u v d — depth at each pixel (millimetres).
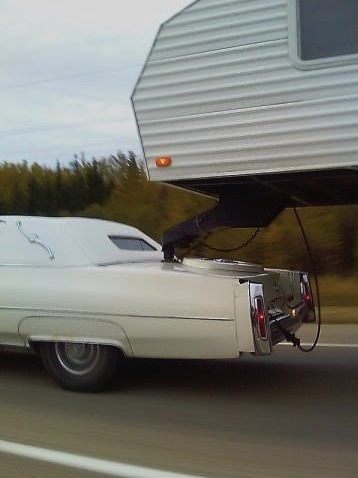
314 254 15281
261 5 5277
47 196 22875
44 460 4531
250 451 4645
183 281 5543
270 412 5574
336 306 12766
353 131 4957
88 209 19609
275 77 5230
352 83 4965
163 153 5680
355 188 6656
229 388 6348
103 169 21141
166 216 17219
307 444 4781
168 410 5645
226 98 5410
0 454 4664
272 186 6359
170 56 5637
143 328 5648
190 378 6734
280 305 6414
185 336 5512
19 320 6176
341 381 6617
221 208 6609
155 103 5703
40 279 6117
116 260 6336
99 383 6070
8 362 7555
